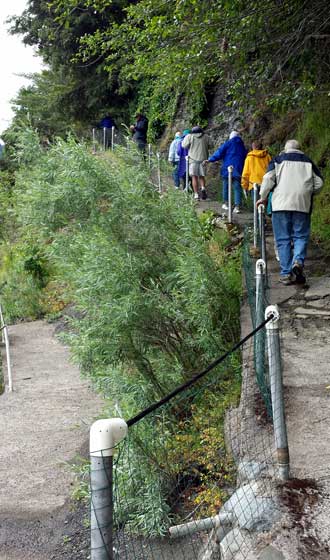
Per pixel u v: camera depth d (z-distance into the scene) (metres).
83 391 8.59
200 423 5.43
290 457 3.98
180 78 10.16
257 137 17.08
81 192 6.80
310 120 13.97
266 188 8.10
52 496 5.75
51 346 11.34
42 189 6.97
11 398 8.41
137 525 4.57
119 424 2.15
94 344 6.11
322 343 6.17
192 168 14.80
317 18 9.27
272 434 4.33
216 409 5.54
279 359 3.69
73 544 4.99
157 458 4.89
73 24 22.39
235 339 6.82
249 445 4.23
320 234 10.59
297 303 7.47
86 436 7.00
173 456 5.09
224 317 6.91
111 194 6.93
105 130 22.92
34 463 6.39
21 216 7.30
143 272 6.84
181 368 6.23
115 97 27.48
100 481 2.09
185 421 5.61
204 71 9.66
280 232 8.14
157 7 9.08
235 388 5.80
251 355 5.87
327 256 9.59
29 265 15.20
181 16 8.52
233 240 10.52
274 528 3.24
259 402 4.84
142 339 6.47
